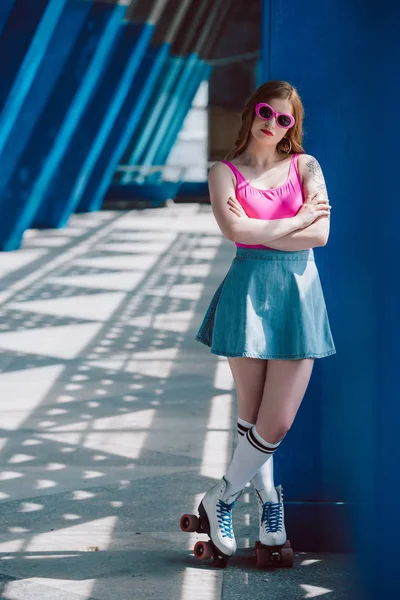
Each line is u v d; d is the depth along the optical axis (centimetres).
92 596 407
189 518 449
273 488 446
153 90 3372
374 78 435
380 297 424
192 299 1334
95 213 2956
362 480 462
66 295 1367
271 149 409
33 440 661
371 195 441
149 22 2505
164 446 647
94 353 971
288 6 438
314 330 404
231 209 397
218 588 416
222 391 812
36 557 454
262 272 403
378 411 411
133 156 3409
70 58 1978
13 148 1783
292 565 441
